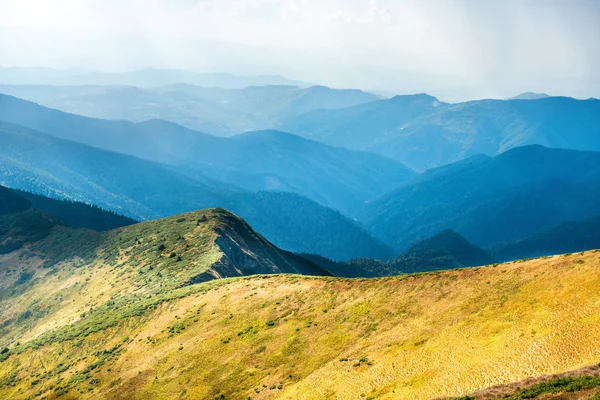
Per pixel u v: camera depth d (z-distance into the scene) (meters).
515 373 45.62
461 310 62.53
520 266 66.75
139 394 74.88
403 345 60.44
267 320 83.75
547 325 50.94
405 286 76.31
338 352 66.56
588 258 60.12
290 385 63.03
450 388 47.28
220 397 66.88
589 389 38.53
